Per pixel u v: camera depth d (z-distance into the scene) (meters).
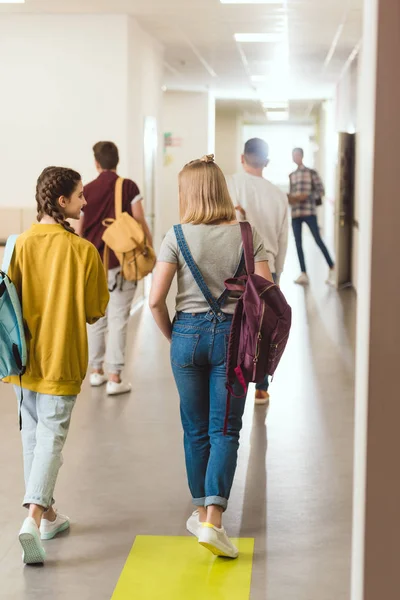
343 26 10.34
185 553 3.33
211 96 20.20
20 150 9.52
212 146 20.80
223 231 3.19
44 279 3.27
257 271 3.25
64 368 3.25
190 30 10.66
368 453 1.88
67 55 9.37
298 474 4.22
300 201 11.60
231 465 3.20
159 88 12.12
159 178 12.37
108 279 5.72
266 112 26.86
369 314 1.85
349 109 15.08
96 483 4.11
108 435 4.88
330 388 6.02
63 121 9.44
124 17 9.32
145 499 3.90
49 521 3.48
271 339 3.07
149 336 8.10
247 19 9.83
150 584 3.06
